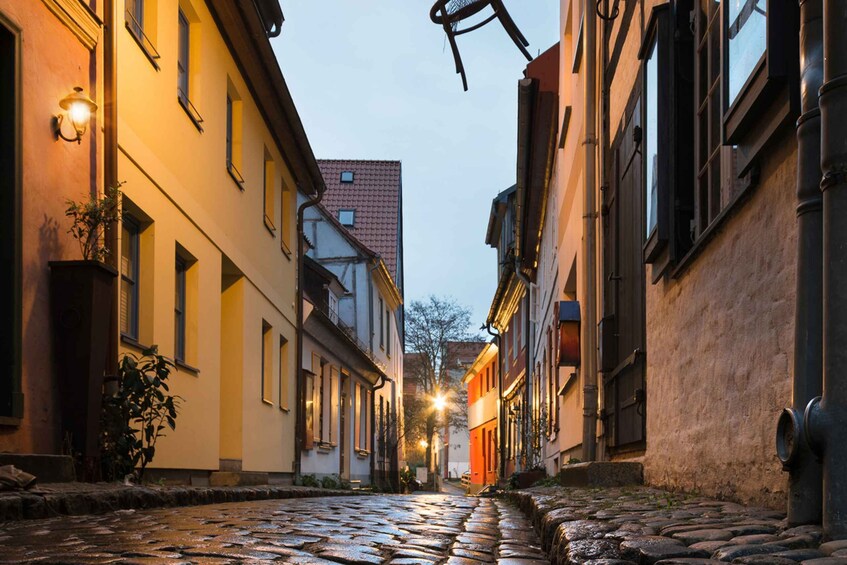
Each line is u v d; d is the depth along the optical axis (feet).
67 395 23.65
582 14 43.21
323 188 63.00
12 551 12.12
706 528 10.69
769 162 14.20
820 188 9.78
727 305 16.61
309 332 64.54
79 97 24.27
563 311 41.37
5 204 21.98
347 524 19.08
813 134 10.44
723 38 16.75
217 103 41.29
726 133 15.87
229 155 45.32
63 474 21.98
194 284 37.60
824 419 9.24
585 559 9.38
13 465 19.99
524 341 90.99
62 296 23.65
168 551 12.32
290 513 22.71
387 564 12.03
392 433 114.62
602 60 35.17
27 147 22.74
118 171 28.37
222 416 45.14
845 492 9.02
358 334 95.50
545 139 65.77
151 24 32.83
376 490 85.25
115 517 19.30
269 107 50.26
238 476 40.98
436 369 176.55
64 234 24.49
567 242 51.70
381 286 107.04
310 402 63.16
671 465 21.48
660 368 23.08
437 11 36.81
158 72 32.73
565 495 22.56
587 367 34.47
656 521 12.23
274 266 54.08
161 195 32.94
